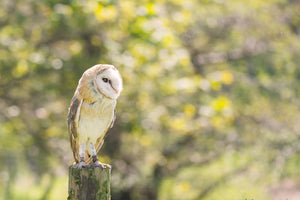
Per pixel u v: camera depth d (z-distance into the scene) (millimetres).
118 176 15898
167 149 17047
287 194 15352
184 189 16438
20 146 14891
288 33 17609
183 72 13883
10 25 13242
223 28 17469
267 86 17359
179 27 14344
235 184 16516
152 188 17484
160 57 12555
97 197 5090
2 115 13711
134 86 12578
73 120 6109
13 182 20891
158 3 13383
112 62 12352
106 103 6031
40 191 21438
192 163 17250
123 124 13781
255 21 17391
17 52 12609
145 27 12195
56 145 15320
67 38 13461
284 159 16031
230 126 16406
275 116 17172
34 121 13867
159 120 13375
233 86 17172
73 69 13148
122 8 12031
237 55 17797
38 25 12898
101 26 12688
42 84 13125
